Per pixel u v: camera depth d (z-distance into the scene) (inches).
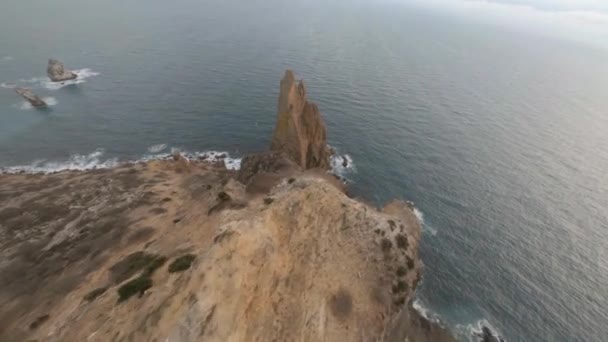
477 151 3789.4
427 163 3484.3
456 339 1959.9
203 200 2317.9
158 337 1114.1
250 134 3878.0
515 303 2176.4
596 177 3494.1
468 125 4399.6
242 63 6067.9
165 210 2346.2
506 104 5319.9
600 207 3048.7
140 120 4045.3
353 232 1697.8
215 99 4616.1
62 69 5017.2
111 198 2588.6
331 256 1572.3
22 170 3189.0
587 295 2253.9
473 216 2827.3
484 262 2427.4
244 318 1199.6
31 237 2178.9
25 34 6806.1
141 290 1331.2
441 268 2351.1
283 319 1298.0
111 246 1940.2
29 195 2664.9
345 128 3986.2
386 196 2979.8
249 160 2861.7
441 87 5767.7
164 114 4190.5
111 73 5315.0
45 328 1373.0
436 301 2148.1
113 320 1240.8
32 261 1957.4
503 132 4301.2
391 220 1879.9
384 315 1534.2
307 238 1595.7
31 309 1557.6
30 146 3535.9
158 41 7032.5
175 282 1282.0
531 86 6545.3
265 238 1392.7
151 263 1508.4
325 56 6884.8
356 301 1504.7
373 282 1600.6
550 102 5689.0
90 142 3641.7
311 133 3078.2
